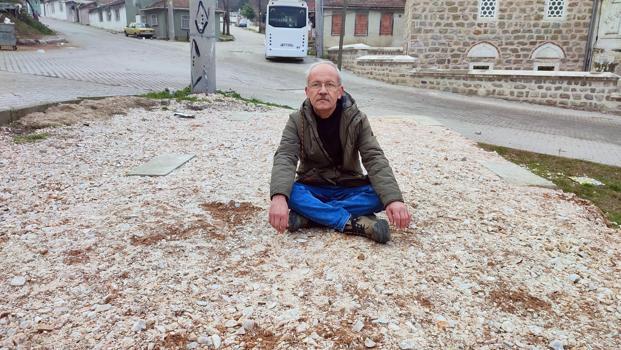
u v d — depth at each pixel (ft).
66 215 12.67
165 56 79.82
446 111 45.57
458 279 10.06
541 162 25.63
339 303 8.91
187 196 14.38
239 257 10.56
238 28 217.77
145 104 30.58
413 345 7.85
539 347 8.08
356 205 11.66
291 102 41.88
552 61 70.03
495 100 57.72
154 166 17.52
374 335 8.06
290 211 11.94
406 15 79.87
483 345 8.05
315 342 7.84
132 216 12.62
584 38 68.39
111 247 10.78
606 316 9.14
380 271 10.11
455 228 12.80
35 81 38.19
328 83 10.51
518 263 11.01
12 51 70.85
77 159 18.19
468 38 71.31
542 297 9.66
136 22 157.58
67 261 10.13
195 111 30.40
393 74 66.59
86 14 206.80
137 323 8.05
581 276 10.62
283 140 11.34
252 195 14.65
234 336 7.94
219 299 8.95
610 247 12.41
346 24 110.93
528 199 15.90
